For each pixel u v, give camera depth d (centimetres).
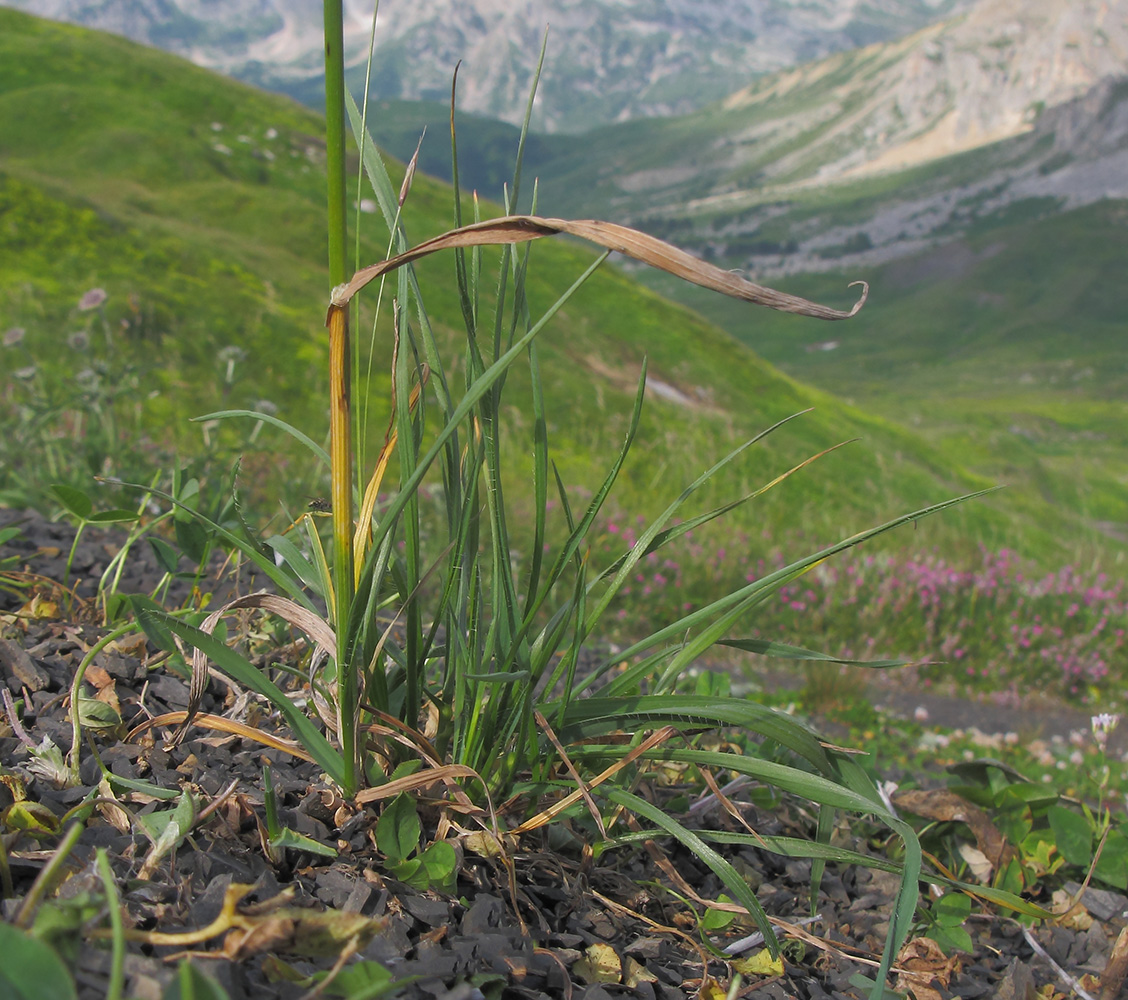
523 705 148
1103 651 820
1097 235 16962
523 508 803
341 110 108
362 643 140
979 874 220
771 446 1381
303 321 1191
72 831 94
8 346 509
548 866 159
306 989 102
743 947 157
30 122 1819
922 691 746
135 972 92
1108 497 4078
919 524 1172
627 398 1345
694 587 778
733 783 198
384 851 137
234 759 163
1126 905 215
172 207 1625
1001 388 11081
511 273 150
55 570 271
